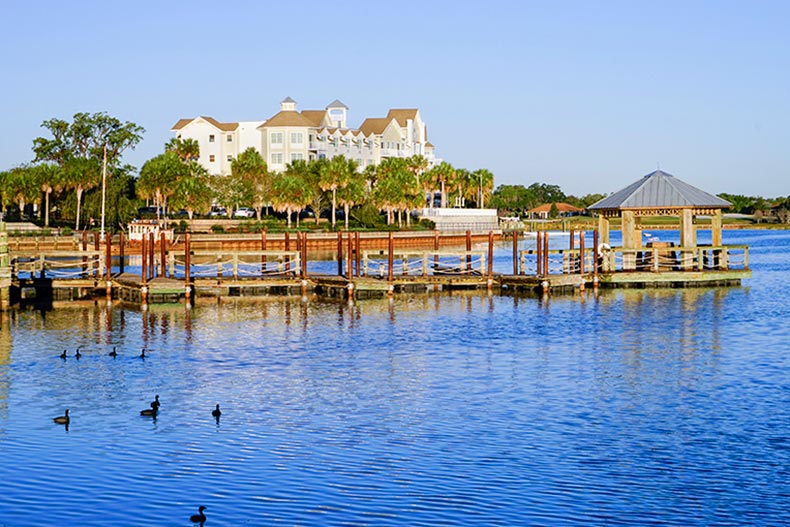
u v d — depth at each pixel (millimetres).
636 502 26297
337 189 167500
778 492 26984
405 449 31312
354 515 25453
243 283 77875
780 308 68562
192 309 69438
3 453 30984
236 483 28016
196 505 26250
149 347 52312
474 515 25422
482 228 195750
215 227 152875
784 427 33469
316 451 31172
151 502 26469
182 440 32562
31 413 36531
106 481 28203
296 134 187375
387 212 184375
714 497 26641
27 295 76812
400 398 38844
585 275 80812
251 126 192375
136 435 33219
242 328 59781
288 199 158875
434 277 79500
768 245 178750
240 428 34125
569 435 32781
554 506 26031
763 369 44344
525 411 36281
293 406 37531
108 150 193250
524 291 79312
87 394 39938
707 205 83625
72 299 75375
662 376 42875
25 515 25500
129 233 133875
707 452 30625
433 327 59938
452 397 38906
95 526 24766
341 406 37469
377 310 68750
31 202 150125
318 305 71875
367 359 48219
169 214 171125
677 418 34938
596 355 48844
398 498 26688
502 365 46125
